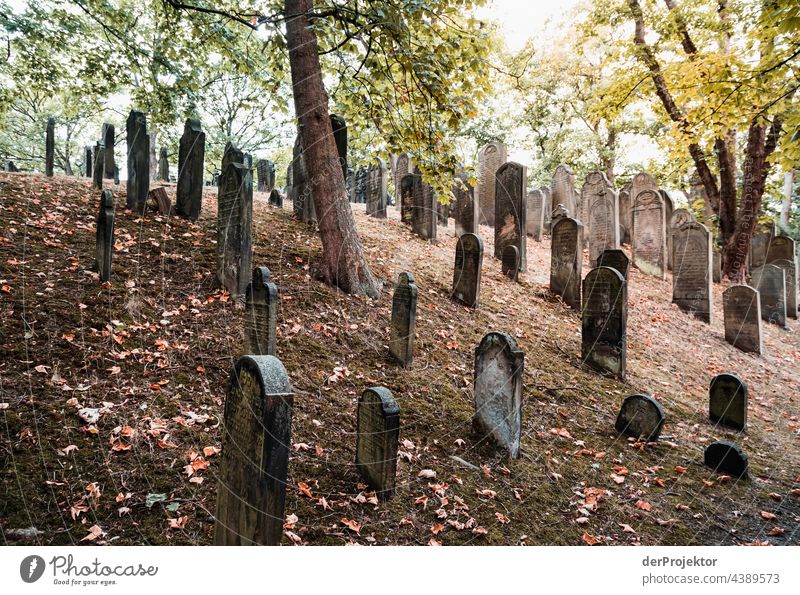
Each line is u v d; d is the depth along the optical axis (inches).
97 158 352.2
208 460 137.6
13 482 115.8
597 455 192.5
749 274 687.7
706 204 743.1
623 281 267.9
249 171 235.3
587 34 637.9
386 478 140.3
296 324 227.0
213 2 359.6
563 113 933.8
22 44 402.6
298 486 137.4
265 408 93.4
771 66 264.8
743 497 177.9
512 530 139.3
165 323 201.8
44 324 177.0
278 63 331.9
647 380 285.9
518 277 395.5
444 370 231.9
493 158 572.7
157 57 371.9
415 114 289.7
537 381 246.8
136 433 140.7
